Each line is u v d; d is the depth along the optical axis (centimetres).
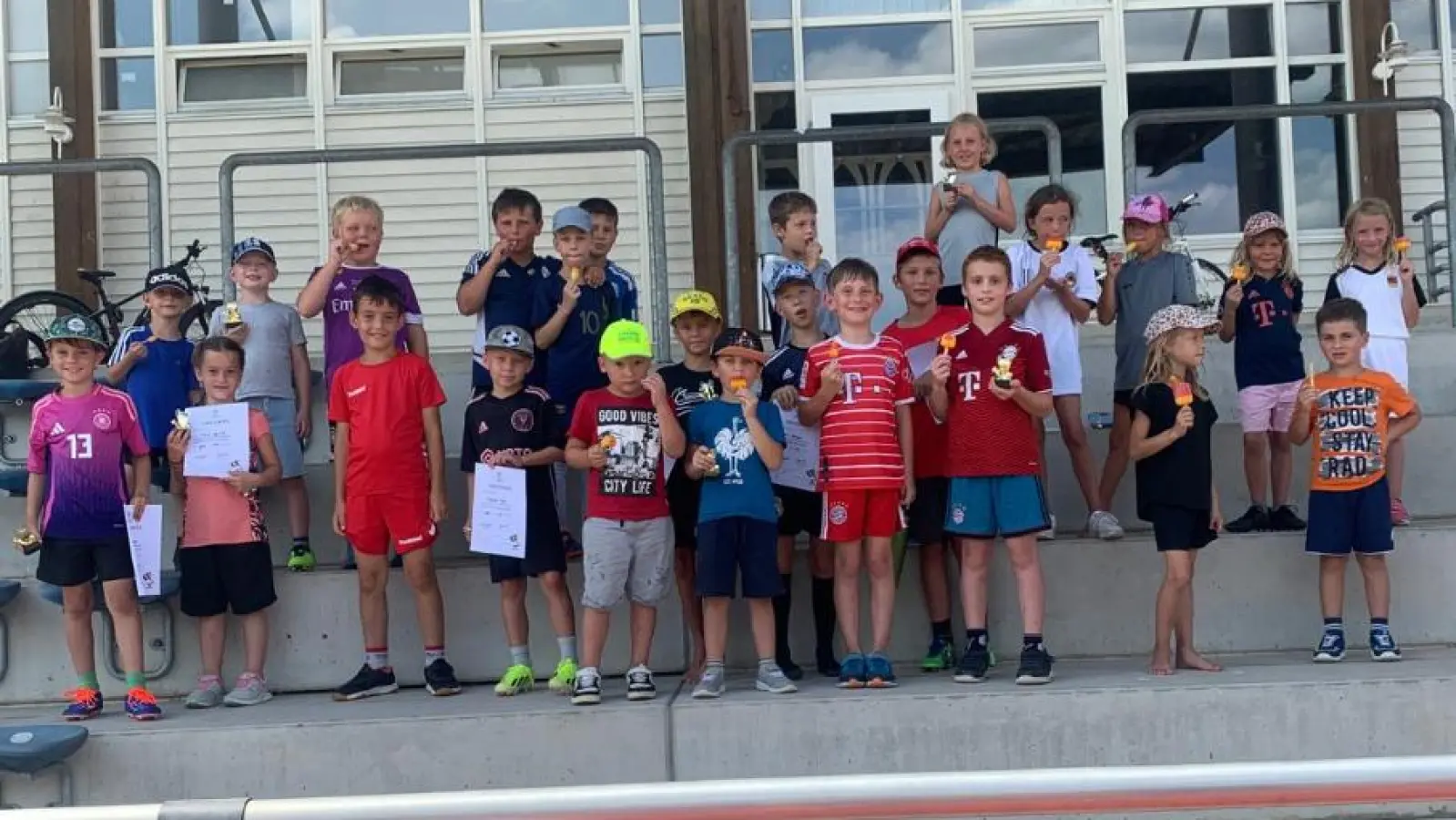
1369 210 565
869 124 883
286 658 508
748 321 809
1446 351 638
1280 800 207
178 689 508
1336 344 486
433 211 872
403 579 513
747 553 459
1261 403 546
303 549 533
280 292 870
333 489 557
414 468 483
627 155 869
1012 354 463
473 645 512
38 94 884
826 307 545
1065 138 887
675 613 516
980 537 467
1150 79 888
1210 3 888
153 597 494
